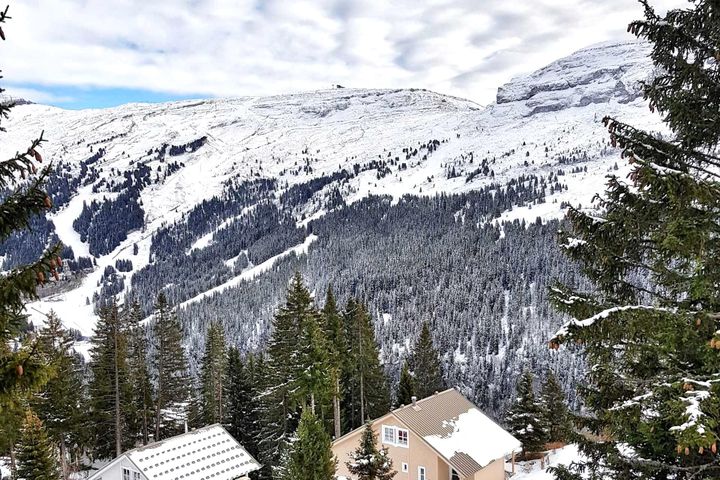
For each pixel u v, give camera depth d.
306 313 43.38
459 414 39.75
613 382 11.39
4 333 8.31
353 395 48.19
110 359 43.16
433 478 35.19
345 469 36.78
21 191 8.02
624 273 11.17
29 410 31.47
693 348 9.65
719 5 9.09
